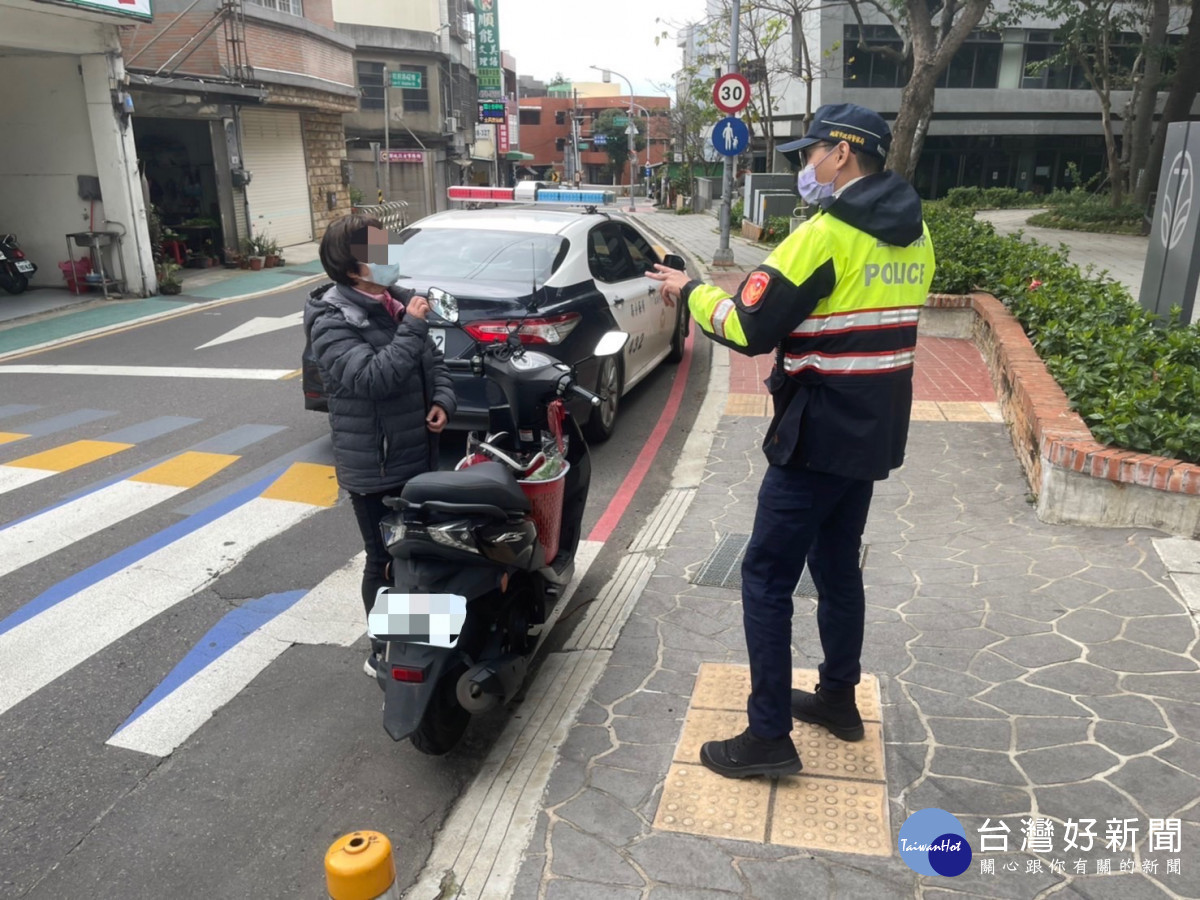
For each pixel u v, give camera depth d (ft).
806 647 12.14
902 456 9.09
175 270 52.80
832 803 9.12
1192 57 73.92
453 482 9.61
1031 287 28.07
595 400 12.76
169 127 64.90
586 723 10.75
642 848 8.68
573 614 14.01
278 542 16.89
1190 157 21.61
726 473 19.80
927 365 28.37
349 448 10.82
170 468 20.95
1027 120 125.70
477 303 19.04
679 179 162.81
